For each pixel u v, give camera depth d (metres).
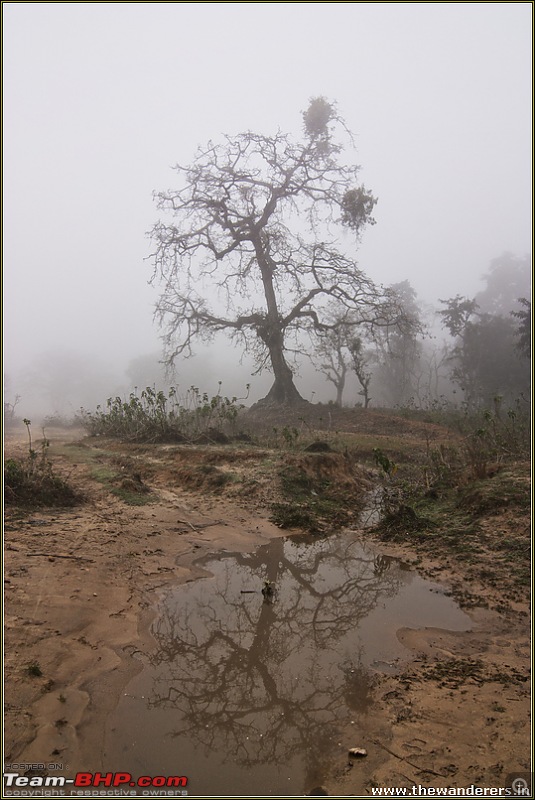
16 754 2.80
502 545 6.35
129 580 5.27
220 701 3.58
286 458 10.05
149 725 3.24
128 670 3.79
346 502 9.09
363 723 3.36
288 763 2.98
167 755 2.99
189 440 13.25
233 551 6.67
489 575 5.78
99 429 15.88
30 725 3.00
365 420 21.67
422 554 6.68
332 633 4.68
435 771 2.89
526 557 5.93
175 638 4.39
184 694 3.63
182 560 6.12
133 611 4.69
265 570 6.19
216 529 7.32
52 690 3.35
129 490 8.45
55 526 6.35
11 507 6.74
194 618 4.80
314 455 10.37
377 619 4.96
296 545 7.11
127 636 4.25
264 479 9.17
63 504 7.39
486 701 3.54
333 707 3.54
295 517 7.90
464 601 5.31
